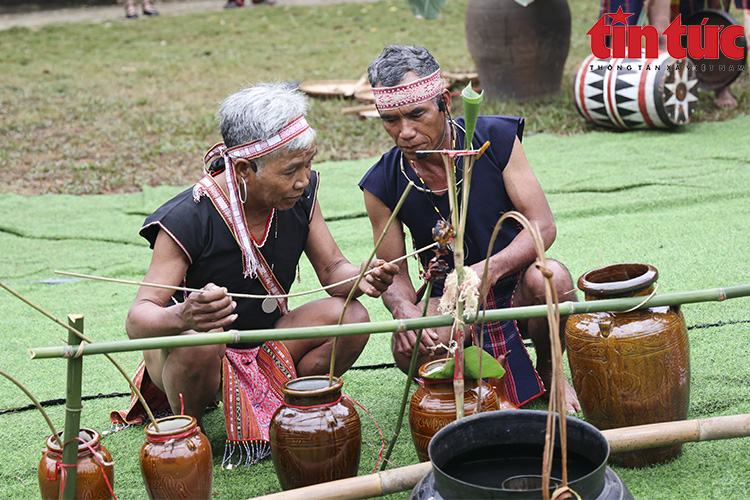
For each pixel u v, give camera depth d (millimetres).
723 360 3211
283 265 2906
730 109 7719
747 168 5949
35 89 10367
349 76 10492
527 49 8117
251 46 12719
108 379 3611
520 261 2898
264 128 2559
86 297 4629
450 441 2090
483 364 2338
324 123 8227
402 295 3014
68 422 2148
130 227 5809
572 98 8117
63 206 6367
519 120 3057
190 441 2307
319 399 2398
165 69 11461
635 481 2477
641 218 5199
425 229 3074
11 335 4117
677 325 2465
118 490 2689
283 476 2432
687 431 2346
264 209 2779
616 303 2336
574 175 6195
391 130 2826
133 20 15336
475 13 8227
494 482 2098
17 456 2959
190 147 7777
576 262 4555
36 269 5098
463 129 2977
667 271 4246
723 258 4348
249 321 2889
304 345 2965
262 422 2803
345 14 14602
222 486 2674
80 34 14117
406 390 2412
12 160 7637
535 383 3010
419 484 2057
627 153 6664
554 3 8062
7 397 3445
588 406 2557
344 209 5910
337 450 2377
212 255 2775
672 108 6992
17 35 14203
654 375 2426
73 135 8352
